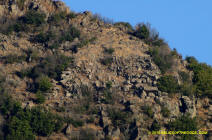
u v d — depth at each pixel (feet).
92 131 396.37
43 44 484.33
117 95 433.07
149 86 439.22
